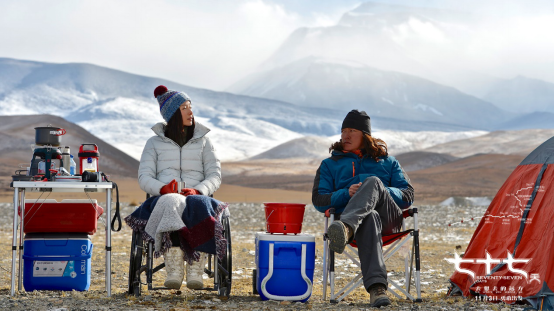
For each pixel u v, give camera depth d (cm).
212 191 530
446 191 5741
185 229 467
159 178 532
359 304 471
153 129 547
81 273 544
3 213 2288
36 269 534
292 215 503
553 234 478
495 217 549
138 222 486
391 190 501
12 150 7556
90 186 490
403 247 508
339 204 501
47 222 540
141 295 510
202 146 547
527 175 539
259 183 7956
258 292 512
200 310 430
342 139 548
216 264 498
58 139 523
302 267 490
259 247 501
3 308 437
